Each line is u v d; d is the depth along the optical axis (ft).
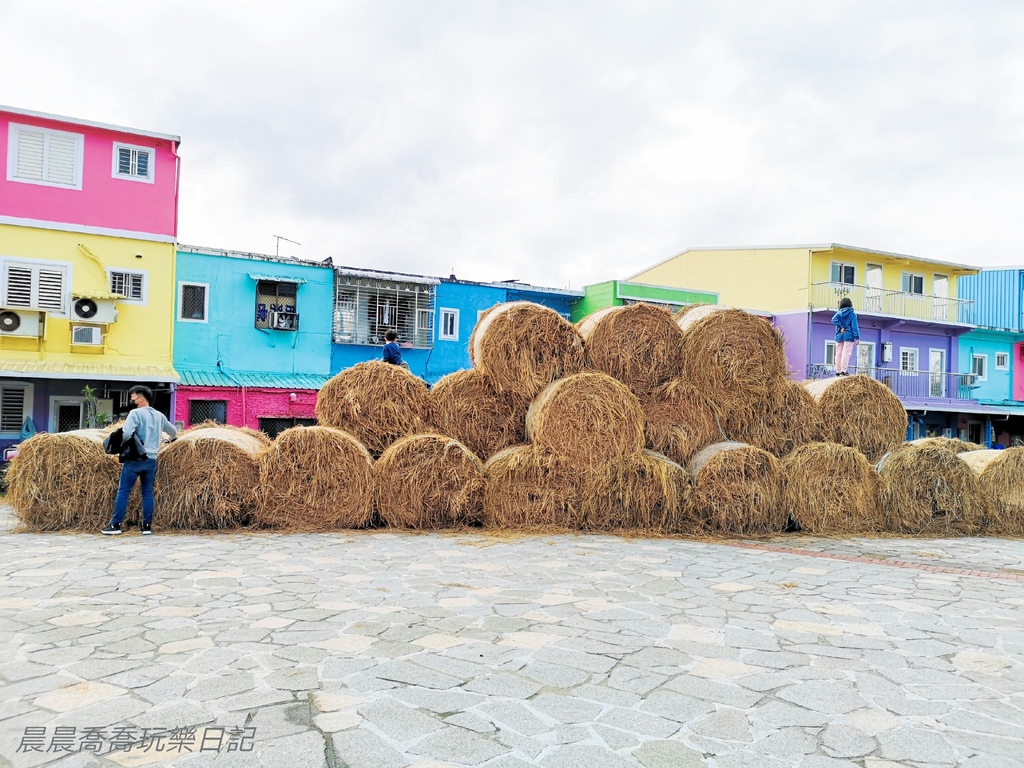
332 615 15.08
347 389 31.17
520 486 29.17
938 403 90.68
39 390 53.72
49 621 14.30
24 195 52.75
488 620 14.90
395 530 28.14
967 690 11.28
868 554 25.40
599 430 29.17
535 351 31.86
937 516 32.40
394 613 15.33
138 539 25.07
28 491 26.73
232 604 15.89
